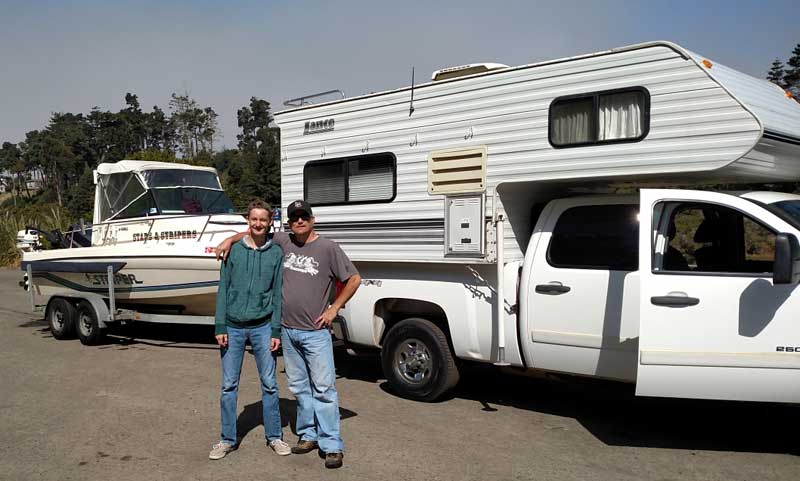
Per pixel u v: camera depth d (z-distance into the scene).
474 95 6.14
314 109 7.43
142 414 6.16
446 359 6.32
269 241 4.96
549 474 4.65
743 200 4.98
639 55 5.25
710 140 4.95
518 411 6.21
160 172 10.63
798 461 4.90
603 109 5.45
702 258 5.03
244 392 6.94
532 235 5.90
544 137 5.73
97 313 9.50
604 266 5.39
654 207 5.04
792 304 4.57
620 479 4.55
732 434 5.54
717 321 4.71
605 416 6.06
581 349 5.40
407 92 6.62
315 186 7.46
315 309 4.78
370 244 6.89
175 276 9.25
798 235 4.68
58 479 4.63
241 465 4.85
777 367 4.60
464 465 4.82
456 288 6.22
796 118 5.58
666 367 4.79
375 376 7.67
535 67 5.77
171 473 4.71
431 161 6.41
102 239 10.55
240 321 4.86
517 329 5.84
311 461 4.91
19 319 12.85
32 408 6.39
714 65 5.17
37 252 10.91
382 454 5.05
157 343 9.92
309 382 5.03
